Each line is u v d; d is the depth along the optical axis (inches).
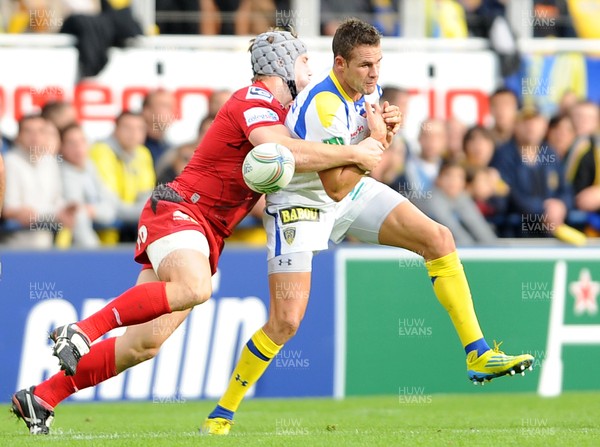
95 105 1290.6
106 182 1267.2
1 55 1277.1
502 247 1224.8
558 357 1235.9
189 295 677.9
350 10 1363.2
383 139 715.4
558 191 1346.0
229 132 726.5
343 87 716.7
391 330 1201.4
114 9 1304.1
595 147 1358.3
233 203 740.7
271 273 770.2
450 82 1352.1
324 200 769.6
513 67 1366.9
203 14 1325.0
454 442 663.8
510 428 800.3
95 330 668.1
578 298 1242.6
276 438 695.7
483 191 1325.0
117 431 800.9
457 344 1214.3
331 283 1192.2
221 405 784.3
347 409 1056.8
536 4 1391.5
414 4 1374.3
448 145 1327.5
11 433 790.5
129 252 1165.1
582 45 1378.0
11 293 1139.3
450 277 792.3
